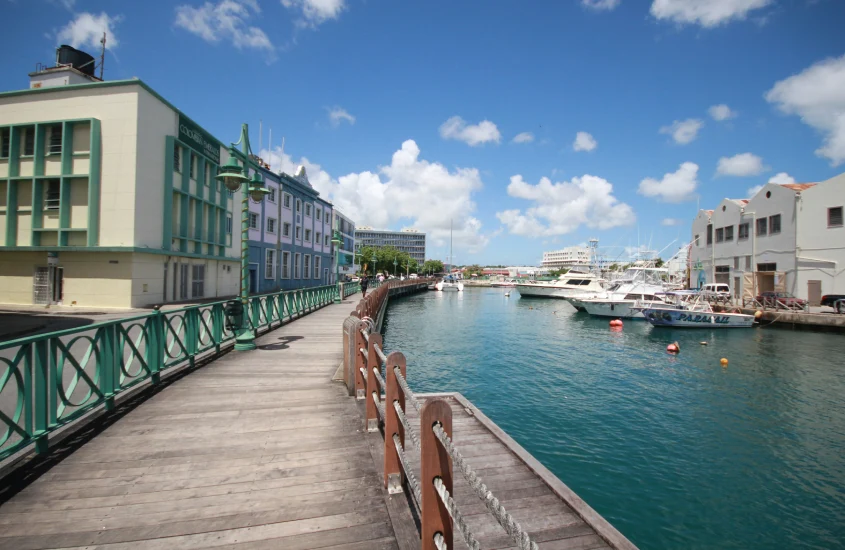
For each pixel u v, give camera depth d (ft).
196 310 25.00
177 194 71.20
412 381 44.96
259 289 100.99
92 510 10.16
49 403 13.00
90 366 17.74
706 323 85.51
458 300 191.83
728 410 36.37
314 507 10.40
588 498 22.72
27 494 10.81
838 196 83.71
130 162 60.95
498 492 13.00
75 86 61.72
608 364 54.54
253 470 12.27
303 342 34.32
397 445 10.46
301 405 18.13
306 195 130.00
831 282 84.48
